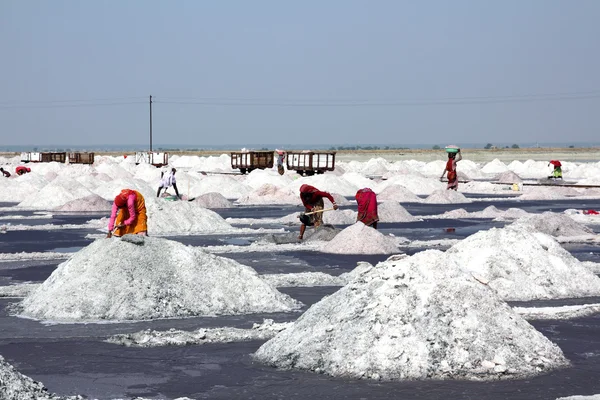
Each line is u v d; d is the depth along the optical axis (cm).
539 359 1210
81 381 1163
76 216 4103
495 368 1170
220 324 1545
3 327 1513
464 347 1194
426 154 14662
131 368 1230
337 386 1121
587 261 2377
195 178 6050
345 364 1183
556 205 4859
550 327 1521
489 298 1273
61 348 1353
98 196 4572
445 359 1178
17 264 2348
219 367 1231
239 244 2872
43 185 5666
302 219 2886
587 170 8550
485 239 1984
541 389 1104
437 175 8394
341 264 2327
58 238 3056
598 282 1950
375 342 1197
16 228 3412
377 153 15188
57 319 1583
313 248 2684
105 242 1741
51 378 1179
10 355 1308
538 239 2006
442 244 2812
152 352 1326
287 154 7488
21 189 5447
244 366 1234
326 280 2009
